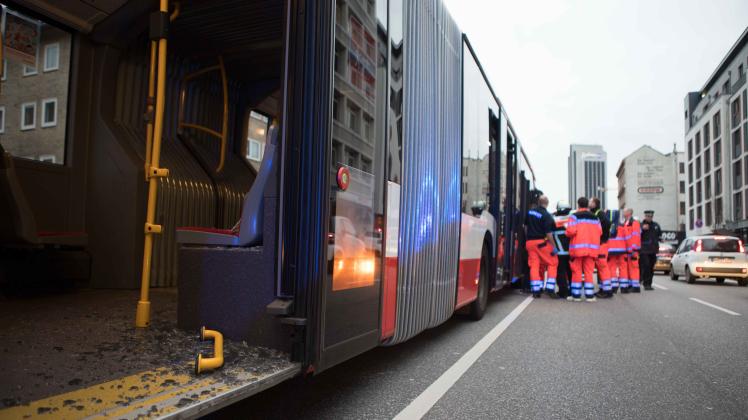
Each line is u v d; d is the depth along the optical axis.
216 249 3.29
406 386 4.12
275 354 2.90
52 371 2.48
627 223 12.96
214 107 7.51
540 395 3.96
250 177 7.80
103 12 5.62
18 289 4.98
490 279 8.02
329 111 2.81
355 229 3.15
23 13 5.37
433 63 4.81
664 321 7.75
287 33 2.87
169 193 6.23
